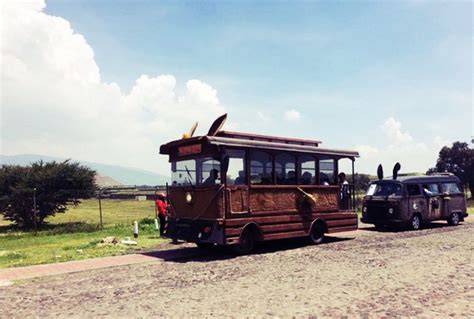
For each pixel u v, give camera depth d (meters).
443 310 7.18
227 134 13.86
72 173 31.84
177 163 14.74
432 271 10.29
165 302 8.02
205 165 13.67
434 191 21.31
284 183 14.89
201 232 13.46
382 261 11.71
